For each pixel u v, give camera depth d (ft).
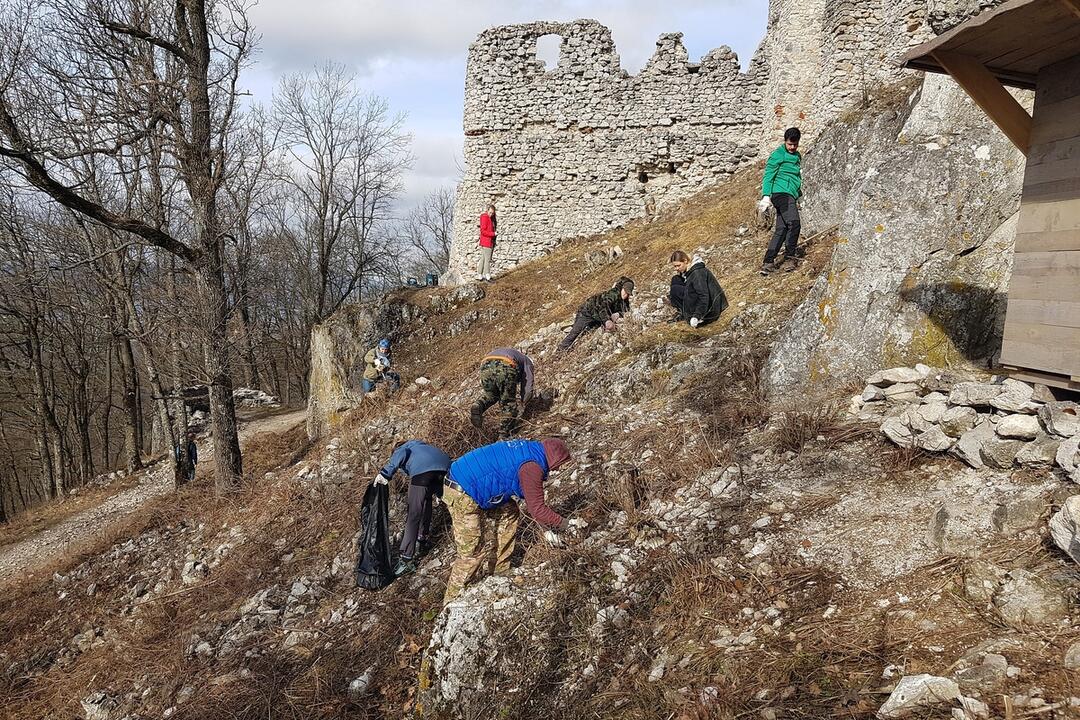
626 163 51.01
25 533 50.52
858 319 16.51
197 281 33.91
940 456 12.23
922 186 16.03
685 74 50.08
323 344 45.73
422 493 17.03
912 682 7.69
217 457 35.27
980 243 15.16
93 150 28.40
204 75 32.60
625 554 13.39
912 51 11.53
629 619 11.78
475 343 40.52
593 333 28.27
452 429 25.96
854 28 38.19
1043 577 8.59
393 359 41.45
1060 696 7.00
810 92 44.42
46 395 71.10
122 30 29.63
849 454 13.64
